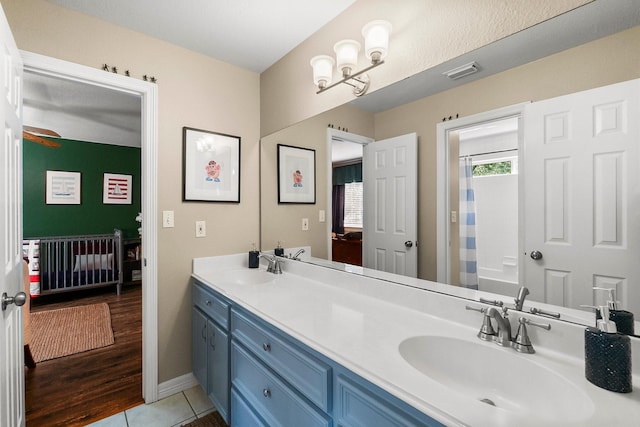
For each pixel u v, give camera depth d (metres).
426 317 1.27
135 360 2.46
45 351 2.58
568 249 0.95
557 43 0.98
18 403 1.35
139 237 5.00
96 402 1.93
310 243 1.96
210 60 2.17
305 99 1.98
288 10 1.70
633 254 0.83
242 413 1.44
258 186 2.42
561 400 0.80
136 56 1.86
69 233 4.54
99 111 3.41
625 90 0.85
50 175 4.40
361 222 1.63
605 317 0.78
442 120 1.28
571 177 0.94
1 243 1.06
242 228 2.33
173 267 2.03
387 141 1.50
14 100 1.29
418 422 0.72
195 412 1.85
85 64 1.69
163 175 1.97
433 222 1.31
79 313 3.56
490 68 1.13
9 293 1.20
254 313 1.35
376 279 1.53
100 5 1.64
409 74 1.40
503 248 1.10
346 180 1.72
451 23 1.25
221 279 1.95
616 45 0.86
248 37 1.95
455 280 1.23
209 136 2.16
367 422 0.84
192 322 2.08
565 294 0.96
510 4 1.08
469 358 1.02
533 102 1.03
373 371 0.83
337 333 1.09
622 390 0.74
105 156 4.82
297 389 1.10
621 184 0.85
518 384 0.91
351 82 1.65
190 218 2.09
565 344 0.93
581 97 0.92
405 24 1.42
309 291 1.66
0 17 1.05
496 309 1.05
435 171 1.30
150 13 1.71
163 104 1.97
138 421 1.76
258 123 2.42
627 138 0.84
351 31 1.67
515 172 1.06
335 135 1.77
